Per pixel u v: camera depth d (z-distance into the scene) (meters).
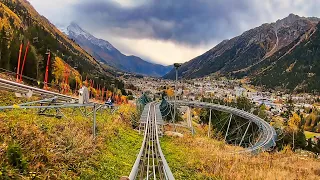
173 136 37.19
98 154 15.30
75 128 15.86
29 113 14.99
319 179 20.16
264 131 57.31
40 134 11.89
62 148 12.54
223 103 137.25
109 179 12.58
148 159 19.03
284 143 79.94
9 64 71.31
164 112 75.75
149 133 36.12
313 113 167.25
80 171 11.70
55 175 10.09
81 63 181.50
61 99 27.09
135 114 50.81
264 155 32.56
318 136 125.44
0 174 7.71
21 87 21.39
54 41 159.12
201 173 18.27
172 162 20.45
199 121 97.31
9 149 8.91
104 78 176.62
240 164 21.81
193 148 29.23
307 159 33.66
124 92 180.25
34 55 77.06
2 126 10.66
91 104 17.33
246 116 67.25
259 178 17.94
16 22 190.12
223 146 35.69
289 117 160.62
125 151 20.23
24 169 8.91
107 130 22.53
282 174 19.62
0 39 71.69
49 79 90.75
